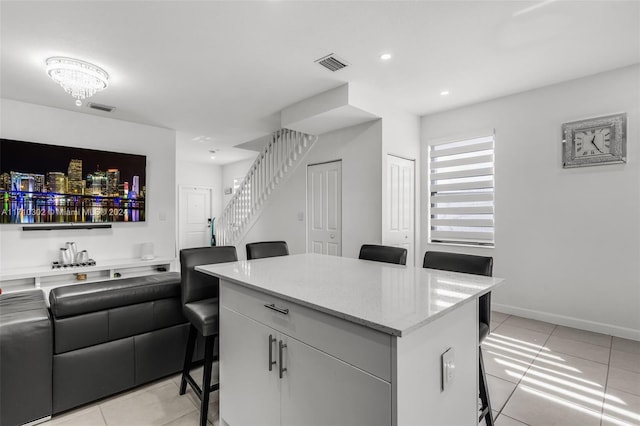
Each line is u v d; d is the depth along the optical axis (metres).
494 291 3.70
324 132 4.28
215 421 1.79
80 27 2.18
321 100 3.45
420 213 4.32
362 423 1.00
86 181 3.97
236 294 1.60
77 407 1.88
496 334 3.00
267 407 1.40
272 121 4.44
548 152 3.31
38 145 3.64
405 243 4.04
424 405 1.04
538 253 3.39
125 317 1.98
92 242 4.06
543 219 3.35
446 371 1.16
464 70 2.93
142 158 4.43
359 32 2.29
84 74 2.71
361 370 1.00
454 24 2.20
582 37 2.38
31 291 2.21
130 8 1.98
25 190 3.56
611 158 2.94
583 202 3.11
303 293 1.28
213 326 1.75
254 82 3.14
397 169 3.92
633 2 1.96
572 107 3.16
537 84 3.25
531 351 2.64
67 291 1.84
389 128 3.76
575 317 3.16
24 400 1.65
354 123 3.84
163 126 4.67
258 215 5.58
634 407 1.87
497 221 3.68
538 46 2.50
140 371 2.05
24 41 2.34
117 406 1.91
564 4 1.99
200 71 2.89
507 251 3.60
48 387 1.73
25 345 1.66
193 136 5.30
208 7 1.99
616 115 2.91
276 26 2.21
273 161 5.23
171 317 2.18
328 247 4.29
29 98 3.49
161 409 1.89
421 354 1.02
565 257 3.22
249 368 1.50
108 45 2.43
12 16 2.04
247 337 1.52
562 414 1.82
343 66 2.83
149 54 2.58
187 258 2.03
